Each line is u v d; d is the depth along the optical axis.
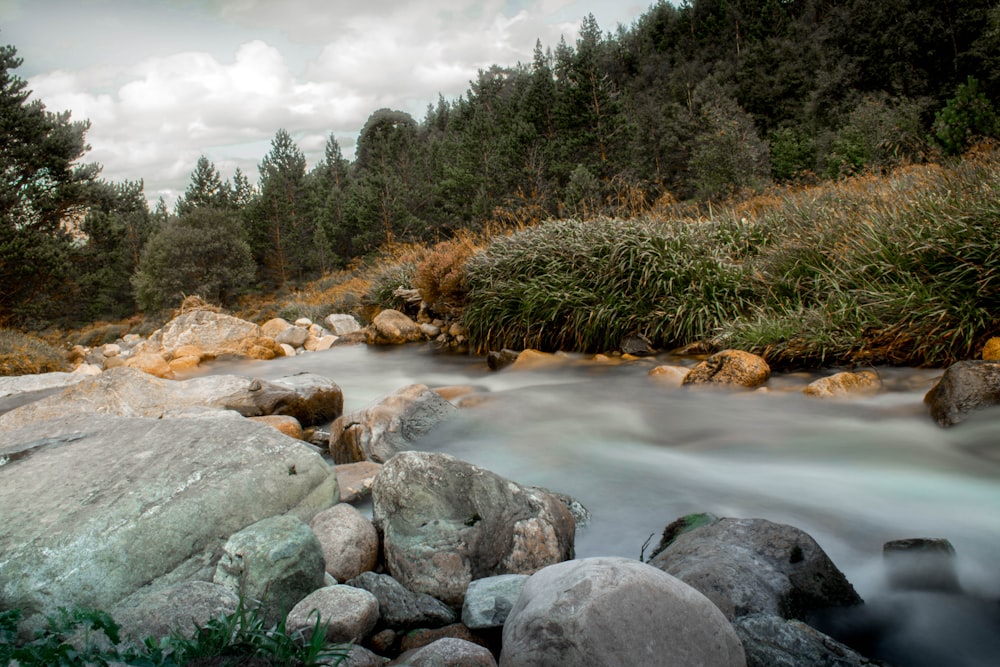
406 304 12.14
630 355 7.14
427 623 2.38
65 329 36.31
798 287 6.73
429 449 4.61
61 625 1.97
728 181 24.11
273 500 2.88
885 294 5.63
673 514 3.35
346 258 53.19
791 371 5.70
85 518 2.46
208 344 11.47
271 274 48.75
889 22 43.78
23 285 23.78
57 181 24.75
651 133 40.00
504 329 8.57
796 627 2.02
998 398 3.85
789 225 8.25
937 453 3.73
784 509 3.28
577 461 4.23
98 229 25.16
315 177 79.75
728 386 5.45
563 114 36.22
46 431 3.53
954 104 16.02
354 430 4.63
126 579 2.36
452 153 62.28
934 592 2.46
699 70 66.06
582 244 8.37
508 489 2.89
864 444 4.00
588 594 1.75
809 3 69.44
